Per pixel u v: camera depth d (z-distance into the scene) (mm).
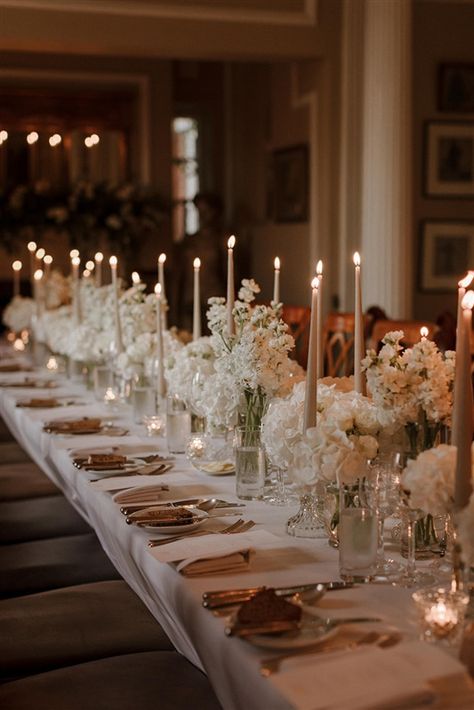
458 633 1507
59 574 2846
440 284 7875
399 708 1308
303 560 1907
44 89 8875
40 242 8984
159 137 9195
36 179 8914
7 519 3393
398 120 6734
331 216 7445
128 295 4090
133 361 3666
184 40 6742
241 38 6871
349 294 7371
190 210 11117
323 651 1451
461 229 7863
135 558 2088
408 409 1825
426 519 1906
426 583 1757
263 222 9531
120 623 2332
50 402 4051
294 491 2195
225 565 1831
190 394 2902
